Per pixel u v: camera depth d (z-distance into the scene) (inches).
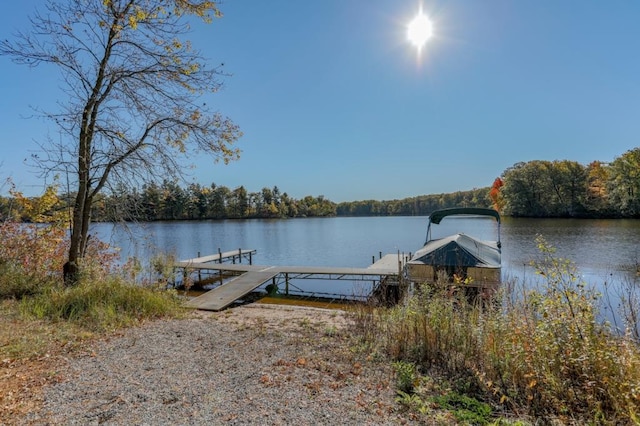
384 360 137.3
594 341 106.3
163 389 109.2
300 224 2171.5
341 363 134.7
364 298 331.6
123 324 187.2
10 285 236.1
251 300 395.2
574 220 1578.5
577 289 123.3
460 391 111.3
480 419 92.9
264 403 100.3
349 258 794.2
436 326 145.1
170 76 277.6
